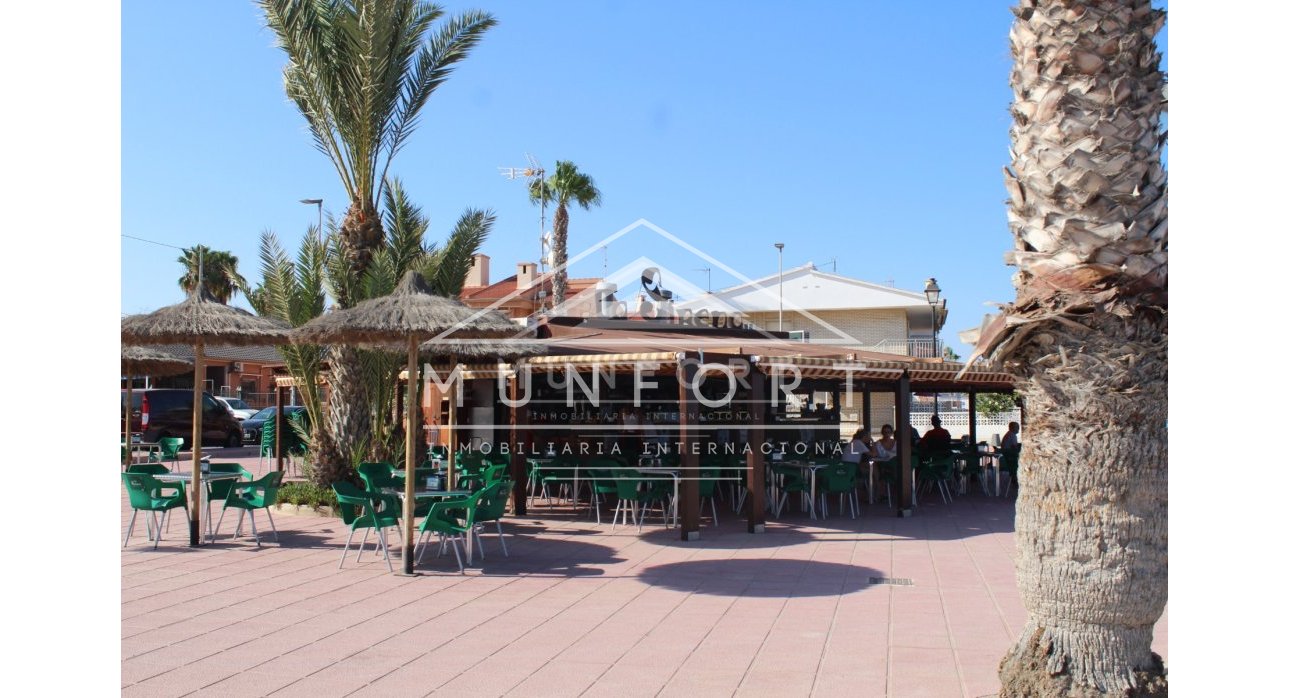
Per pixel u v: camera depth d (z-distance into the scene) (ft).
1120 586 14.26
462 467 49.98
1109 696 14.20
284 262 48.39
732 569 32.86
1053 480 14.80
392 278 45.68
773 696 18.75
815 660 21.31
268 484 37.52
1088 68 14.33
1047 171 14.64
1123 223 14.19
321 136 48.96
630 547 37.76
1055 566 14.73
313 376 48.11
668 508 48.24
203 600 27.40
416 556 34.99
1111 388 14.32
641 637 23.40
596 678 19.99
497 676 20.12
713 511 44.88
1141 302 14.23
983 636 23.47
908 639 23.17
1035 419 15.14
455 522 34.37
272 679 19.79
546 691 19.12
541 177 109.09
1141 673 14.46
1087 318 14.38
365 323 30.37
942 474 55.26
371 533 40.40
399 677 20.01
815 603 27.37
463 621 25.02
